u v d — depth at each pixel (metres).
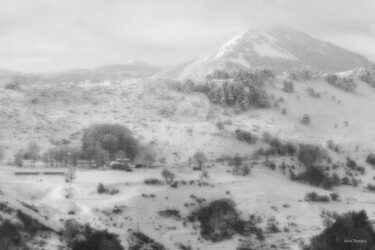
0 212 91.56
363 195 145.25
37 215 99.44
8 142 163.12
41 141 168.00
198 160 154.50
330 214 126.88
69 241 91.25
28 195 116.81
